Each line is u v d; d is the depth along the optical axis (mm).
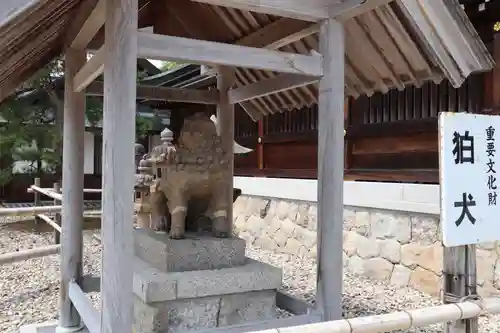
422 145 5445
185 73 9930
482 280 4039
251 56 2260
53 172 11180
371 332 1882
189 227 3230
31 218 11016
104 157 1966
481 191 2289
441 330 3533
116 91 1896
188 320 2602
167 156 2846
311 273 5391
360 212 5340
